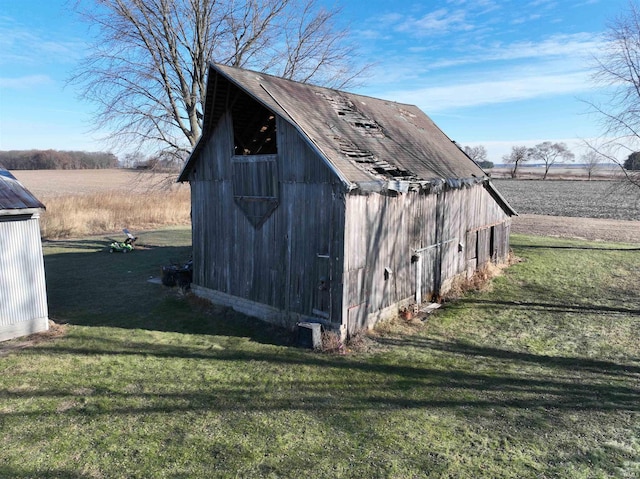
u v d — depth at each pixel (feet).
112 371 26.40
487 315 37.52
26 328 32.12
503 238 57.21
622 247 68.18
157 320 36.01
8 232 30.89
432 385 24.73
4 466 17.48
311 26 67.05
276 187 33.06
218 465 17.58
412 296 38.01
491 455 18.28
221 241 38.65
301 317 32.27
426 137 50.24
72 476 16.96
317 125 33.42
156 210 101.45
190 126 64.34
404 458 18.02
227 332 33.24
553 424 20.77
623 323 35.40
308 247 31.32
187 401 22.80
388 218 33.71
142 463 17.72
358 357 28.48
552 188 208.85
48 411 21.77
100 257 62.95
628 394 23.88
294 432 19.92
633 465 17.66
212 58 62.39
